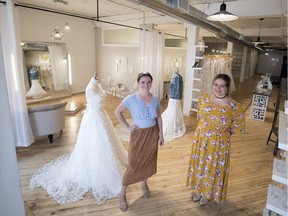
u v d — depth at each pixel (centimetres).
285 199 153
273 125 398
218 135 216
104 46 831
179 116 480
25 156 351
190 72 596
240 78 1351
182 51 945
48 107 384
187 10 357
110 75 838
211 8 514
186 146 410
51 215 228
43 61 703
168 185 285
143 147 229
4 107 59
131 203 250
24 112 364
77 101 700
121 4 576
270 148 412
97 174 266
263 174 320
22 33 640
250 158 370
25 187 271
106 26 803
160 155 370
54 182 279
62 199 251
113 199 254
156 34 701
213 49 1380
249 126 537
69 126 496
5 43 333
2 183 64
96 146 269
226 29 559
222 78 209
